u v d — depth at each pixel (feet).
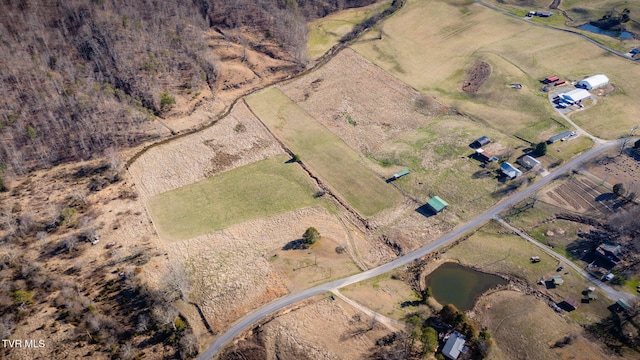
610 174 443.32
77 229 392.88
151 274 356.79
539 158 465.88
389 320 323.78
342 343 306.76
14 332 312.09
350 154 488.44
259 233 399.03
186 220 410.93
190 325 323.37
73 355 300.61
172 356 302.45
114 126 485.15
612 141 483.92
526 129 508.12
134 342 310.04
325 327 318.24
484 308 337.11
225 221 411.13
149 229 399.85
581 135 492.95
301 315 327.47
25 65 485.97
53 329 314.35
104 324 316.19
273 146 499.51
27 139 452.35
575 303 333.42
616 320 323.57
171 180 453.17
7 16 512.22
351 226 408.26
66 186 431.43
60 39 517.55
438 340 309.63
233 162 477.77
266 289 349.20
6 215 394.52
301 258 374.84
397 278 360.48
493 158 466.29
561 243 383.24
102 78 504.43
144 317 321.32
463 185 442.50
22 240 379.55
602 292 343.05
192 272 362.33
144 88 513.86
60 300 332.39
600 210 407.23
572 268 362.33
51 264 361.92
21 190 423.23
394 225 408.67
